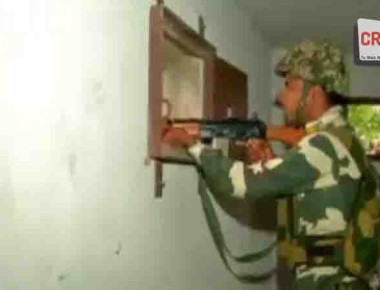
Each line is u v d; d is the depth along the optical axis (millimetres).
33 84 1260
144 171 1875
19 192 1210
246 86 3215
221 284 2707
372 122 3805
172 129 1968
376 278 2275
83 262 1481
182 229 2211
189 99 2254
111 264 1642
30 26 1248
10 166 1180
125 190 1733
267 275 3539
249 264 3189
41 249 1290
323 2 3016
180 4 2201
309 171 2039
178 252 2170
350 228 2107
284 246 2209
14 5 1192
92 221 1531
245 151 2406
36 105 1271
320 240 2117
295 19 3340
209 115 2459
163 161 2004
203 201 2449
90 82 1523
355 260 2105
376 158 3768
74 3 1439
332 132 2111
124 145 1731
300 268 2162
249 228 3168
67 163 1404
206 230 2488
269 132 2131
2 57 1155
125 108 1737
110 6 1639
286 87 2195
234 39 3045
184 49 2193
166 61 1981
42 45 1295
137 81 1824
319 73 2117
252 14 3273
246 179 2020
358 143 2182
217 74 2605
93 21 1539
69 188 1414
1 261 1151
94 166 1546
